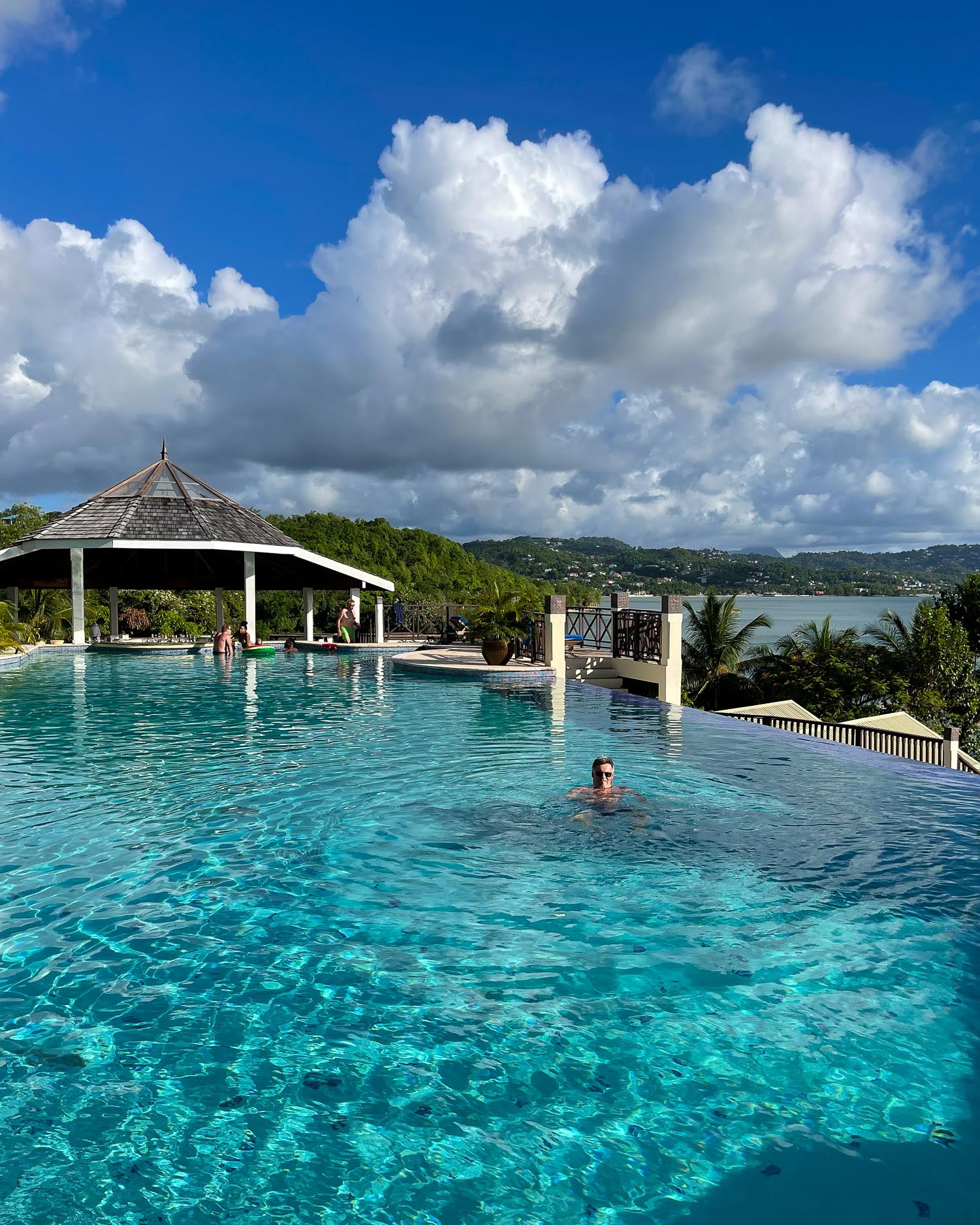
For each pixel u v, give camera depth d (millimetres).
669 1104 3230
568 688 17281
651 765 9617
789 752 10469
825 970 4367
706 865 6020
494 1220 2641
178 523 25984
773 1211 2678
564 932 4820
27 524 43750
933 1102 3248
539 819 7223
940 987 4184
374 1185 2791
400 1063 3500
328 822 7102
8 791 8211
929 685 36031
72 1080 3369
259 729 12055
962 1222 2627
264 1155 2939
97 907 5211
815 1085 3352
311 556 27734
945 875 5836
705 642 43969
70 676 19125
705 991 4133
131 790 8242
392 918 5027
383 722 12711
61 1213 2648
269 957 4508
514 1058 3543
